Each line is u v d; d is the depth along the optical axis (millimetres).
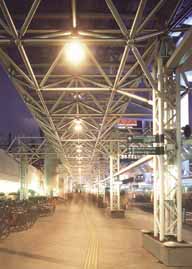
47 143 43781
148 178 39438
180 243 10656
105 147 34594
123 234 18672
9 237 17047
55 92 18594
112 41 10859
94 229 21234
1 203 20766
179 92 11609
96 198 62438
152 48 12422
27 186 44219
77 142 33781
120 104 20562
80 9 10977
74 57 14125
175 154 11547
